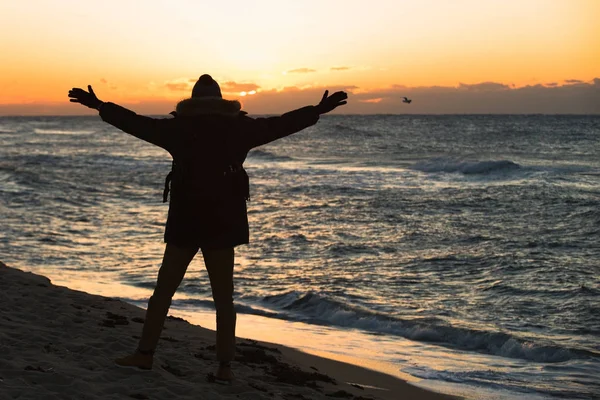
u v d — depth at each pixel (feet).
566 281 40.68
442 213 71.61
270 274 43.73
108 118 14.44
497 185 96.89
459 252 50.39
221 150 14.69
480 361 27.02
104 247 53.36
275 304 36.94
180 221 14.94
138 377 15.66
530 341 28.76
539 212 70.69
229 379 16.74
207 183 14.74
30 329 19.95
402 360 26.71
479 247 52.47
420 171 121.19
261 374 19.62
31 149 213.87
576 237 56.49
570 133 259.60
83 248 52.90
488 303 36.24
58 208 76.84
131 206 80.07
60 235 58.65
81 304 26.32
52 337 19.04
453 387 23.16
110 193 93.66
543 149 180.45
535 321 32.81
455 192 89.40
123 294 37.50
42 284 29.14
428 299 37.17
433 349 28.78
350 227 62.80
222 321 16.20
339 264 46.70
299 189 95.96
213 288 15.99
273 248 52.75
